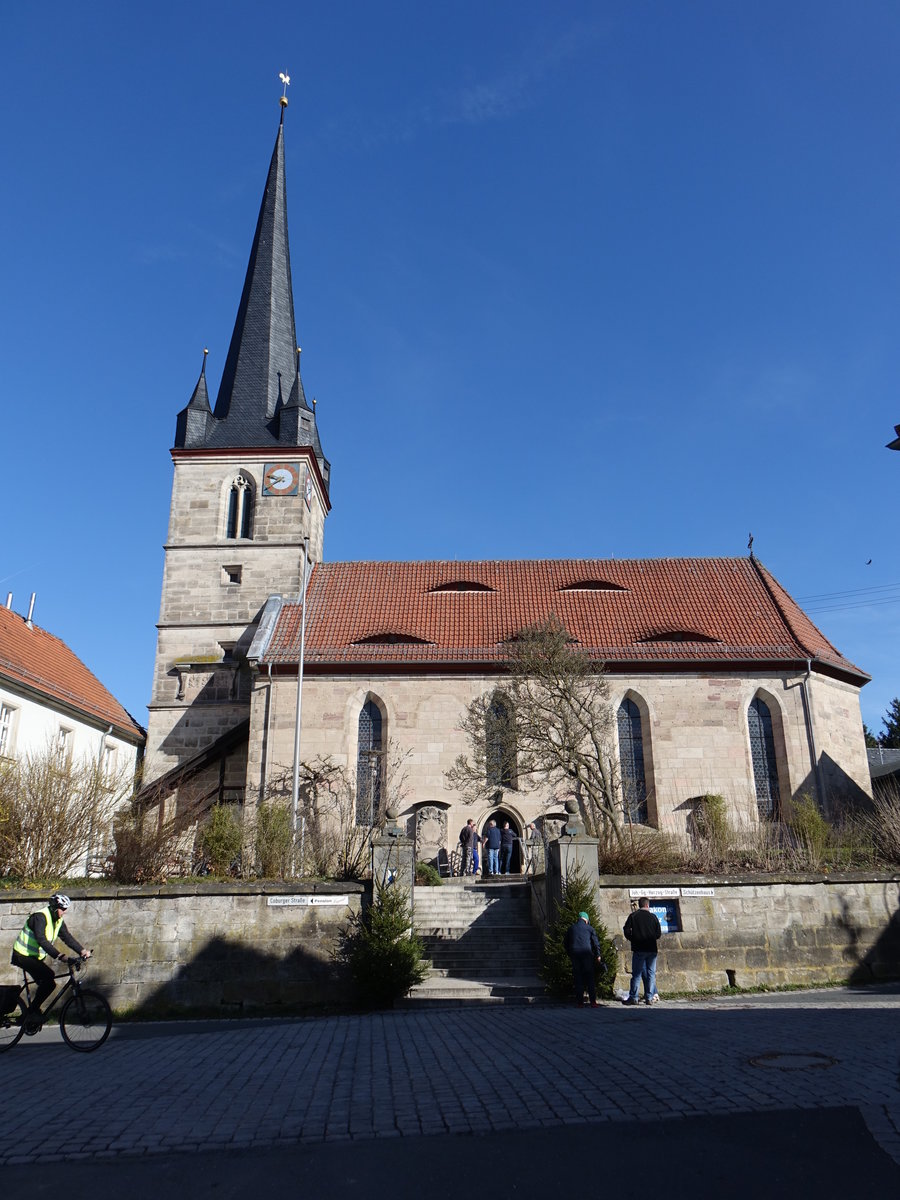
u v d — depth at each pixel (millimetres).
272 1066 10820
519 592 38969
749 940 18312
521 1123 7605
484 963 20312
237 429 42812
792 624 36062
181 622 39156
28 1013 12734
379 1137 7504
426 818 32094
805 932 18531
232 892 18000
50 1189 6684
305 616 36938
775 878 18750
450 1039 12383
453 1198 6234
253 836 21594
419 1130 7617
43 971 12867
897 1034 10820
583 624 36500
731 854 20859
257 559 39812
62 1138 7805
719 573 40344
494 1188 6352
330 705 33906
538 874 21812
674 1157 6703
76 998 12930
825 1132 7016
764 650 34531
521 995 17625
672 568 40812
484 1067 9969
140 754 44688
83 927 17688
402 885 18781
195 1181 6746
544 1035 12211
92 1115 8539
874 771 42938
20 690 34562
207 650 38812
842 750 34781
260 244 47781
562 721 30531
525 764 30750
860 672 36031
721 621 36562
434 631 36125
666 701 33781
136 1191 6602
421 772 33094
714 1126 7266
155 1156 7312
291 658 34344
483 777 31828
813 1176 6250
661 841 22031
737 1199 5980
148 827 20703
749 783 32812
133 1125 8148
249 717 36812
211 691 37688
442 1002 17391
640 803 32812
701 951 18141
